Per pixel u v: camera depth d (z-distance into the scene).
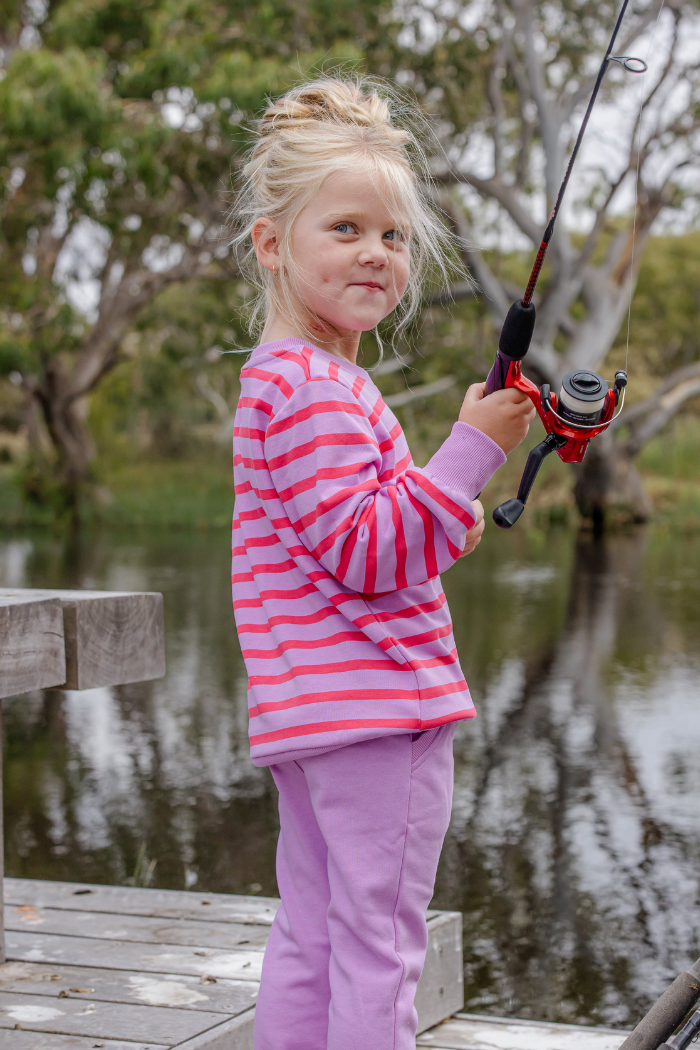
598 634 6.89
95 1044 1.58
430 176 1.56
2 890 1.89
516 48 14.85
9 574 10.11
